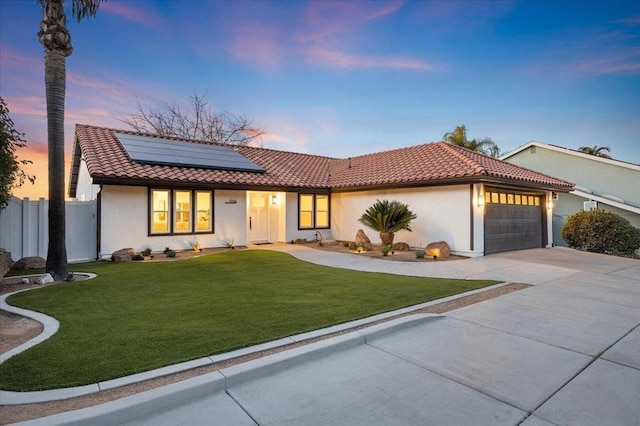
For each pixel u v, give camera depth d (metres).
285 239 17.12
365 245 14.92
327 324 5.27
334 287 7.98
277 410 3.20
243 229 15.66
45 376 3.58
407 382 3.73
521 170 16.27
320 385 3.65
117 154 13.53
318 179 18.27
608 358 4.38
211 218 14.75
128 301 6.68
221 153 17.03
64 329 5.05
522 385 3.69
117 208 12.56
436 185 13.97
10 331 5.10
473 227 13.01
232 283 8.43
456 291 7.55
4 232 10.80
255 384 3.65
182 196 14.09
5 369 3.74
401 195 15.37
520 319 5.83
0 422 2.80
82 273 9.52
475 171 12.38
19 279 8.53
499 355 4.43
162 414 3.11
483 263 11.56
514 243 15.11
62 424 2.75
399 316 5.77
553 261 12.17
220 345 4.44
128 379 3.51
